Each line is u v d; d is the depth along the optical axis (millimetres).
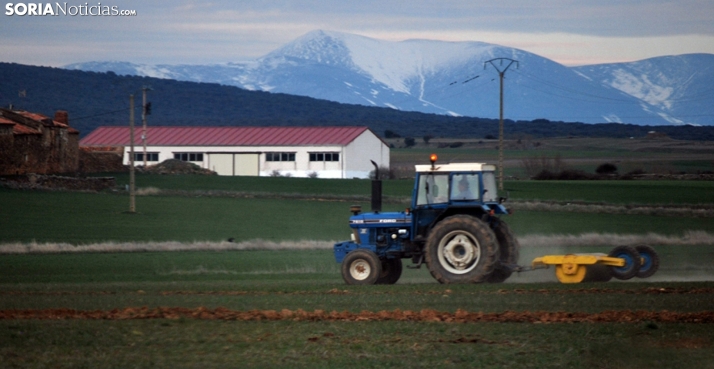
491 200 61625
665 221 130250
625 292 51125
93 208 143875
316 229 126188
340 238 116438
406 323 40750
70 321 42094
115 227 124625
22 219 129000
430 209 60438
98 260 89125
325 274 76062
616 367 32250
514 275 70000
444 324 40344
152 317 43562
